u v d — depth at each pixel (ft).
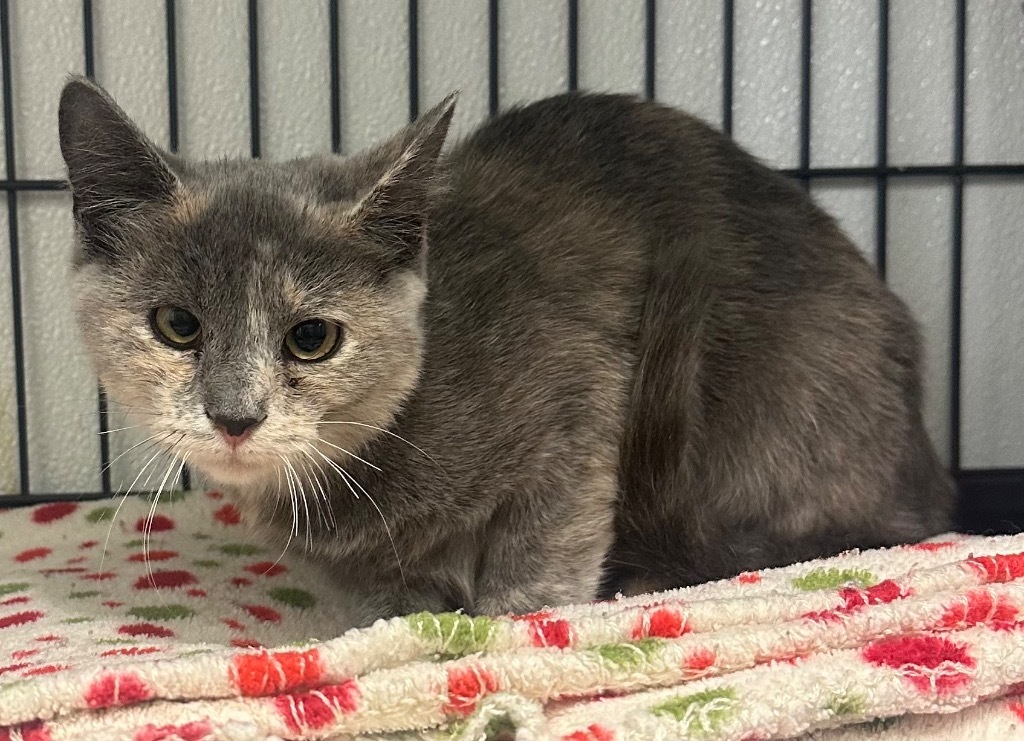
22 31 4.98
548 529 3.60
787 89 5.35
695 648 2.68
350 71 5.18
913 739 2.62
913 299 5.51
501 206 3.82
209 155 5.15
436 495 3.45
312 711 2.42
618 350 3.75
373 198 3.17
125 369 3.14
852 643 2.79
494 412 3.48
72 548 4.72
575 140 4.10
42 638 3.32
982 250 5.50
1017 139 5.42
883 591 3.01
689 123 4.30
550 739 2.28
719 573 4.00
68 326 5.24
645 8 5.24
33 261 5.16
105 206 3.19
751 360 3.91
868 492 4.07
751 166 4.25
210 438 2.96
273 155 5.21
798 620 2.84
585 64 5.27
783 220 4.11
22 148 5.09
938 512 4.41
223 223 3.11
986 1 5.28
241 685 2.45
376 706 2.44
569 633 2.72
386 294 3.26
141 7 5.03
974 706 2.71
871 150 5.42
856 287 4.11
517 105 4.46
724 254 3.96
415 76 5.18
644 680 2.62
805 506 4.03
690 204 4.04
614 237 3.86
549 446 3.56
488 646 2.66
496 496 3.53
